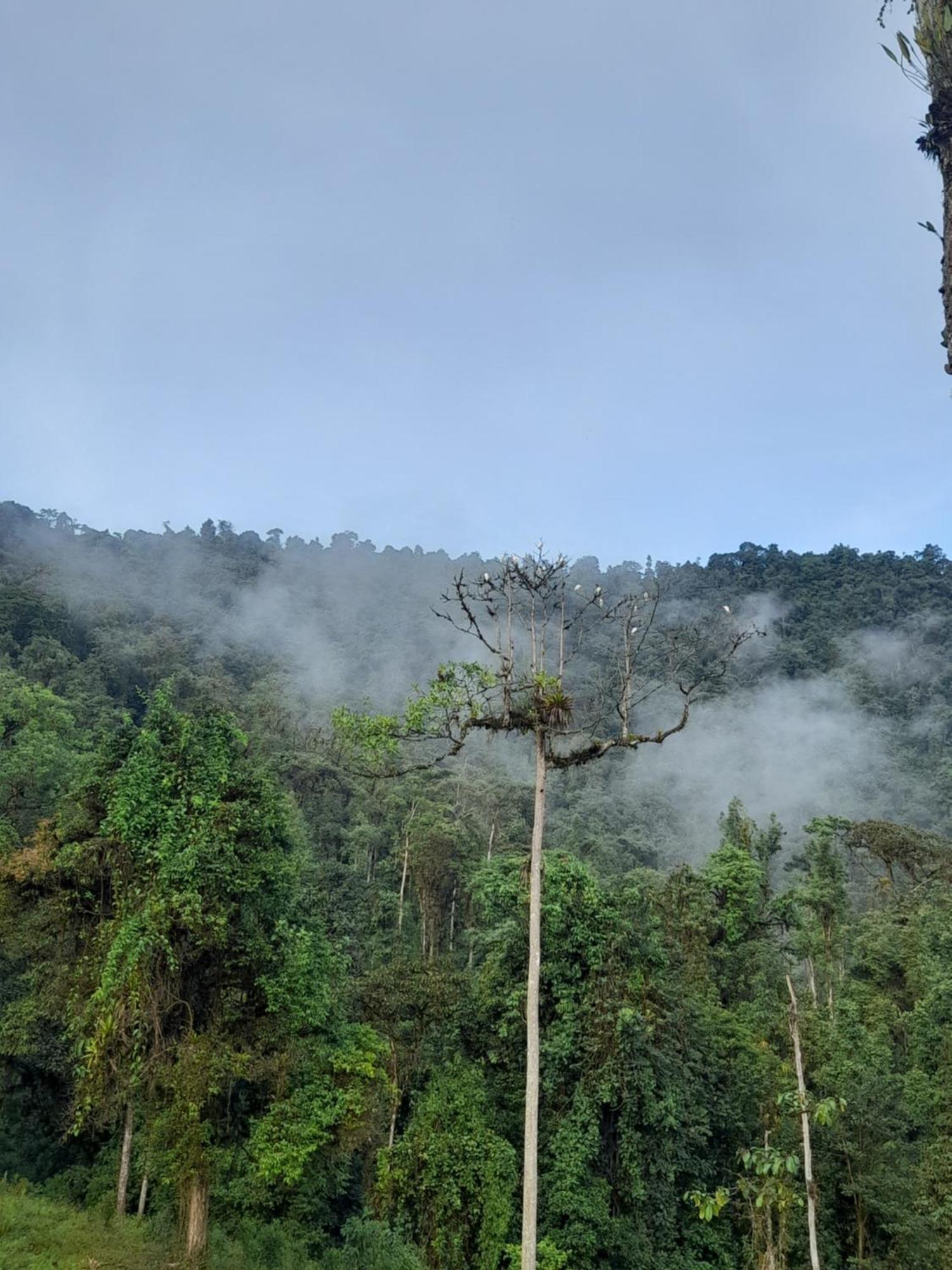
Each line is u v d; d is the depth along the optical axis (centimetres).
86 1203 2134
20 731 3816
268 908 2041
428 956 4569
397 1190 2361
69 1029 1948
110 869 2016
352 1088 2264
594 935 2758
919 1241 2505
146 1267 1648
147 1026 1836
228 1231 2077
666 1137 2502
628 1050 2503
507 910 3011
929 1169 2644
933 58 529
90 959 1945
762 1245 2084
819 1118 1738
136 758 2012
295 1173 1983
